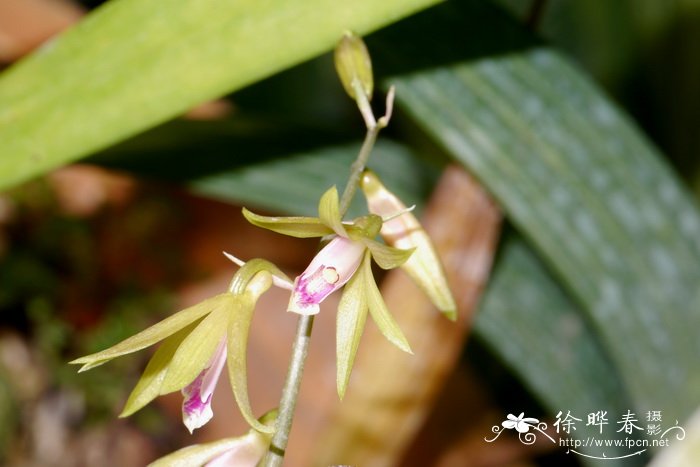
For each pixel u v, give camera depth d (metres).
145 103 0.25
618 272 0.30
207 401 0.24
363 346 0.30
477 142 0.29
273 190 0.31
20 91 0.26
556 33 0.38
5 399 0.38
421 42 0.29
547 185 0.29
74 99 0.26
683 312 0.31
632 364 0.31
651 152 0.30
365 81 0.25
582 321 0.32
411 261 0.25
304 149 0.32
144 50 0.25
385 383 0.30
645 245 0.30
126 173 0.31
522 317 0.32
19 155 0.26
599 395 0.32
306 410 0.38
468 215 0.30
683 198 0.30
